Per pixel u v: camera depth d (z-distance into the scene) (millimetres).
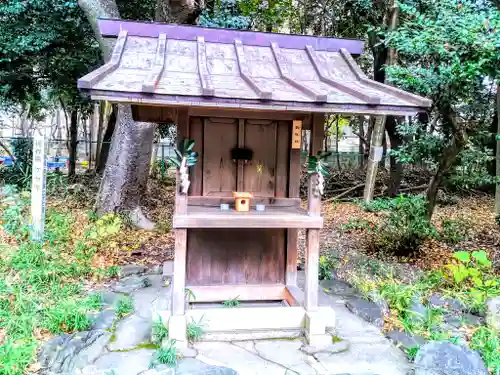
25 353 2715
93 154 14547
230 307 3309
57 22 8297
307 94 2555
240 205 3121
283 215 2994
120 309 3398
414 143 5832
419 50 4379
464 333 3334
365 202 9438
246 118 3322
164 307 3473
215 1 7848
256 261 3664
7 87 9281
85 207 7359
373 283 4262
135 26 3189
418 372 2574
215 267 3590
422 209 5883
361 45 3486
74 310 3240
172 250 5688
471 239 6742
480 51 3781
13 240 4723
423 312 3594
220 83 2641
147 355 2697
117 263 4977
